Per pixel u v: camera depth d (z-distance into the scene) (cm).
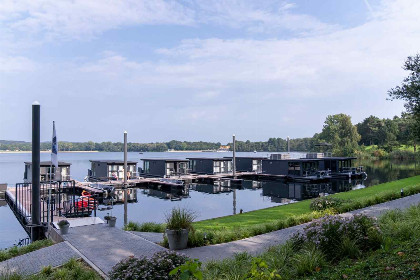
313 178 4053
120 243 1068
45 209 1880
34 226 1465
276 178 4466
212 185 4097
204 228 1327
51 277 777
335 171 4616
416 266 527
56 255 954
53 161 1580
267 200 2820
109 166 4178
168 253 649
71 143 19638
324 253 720
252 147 16588
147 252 966
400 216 1066
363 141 10231
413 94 2055
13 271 825
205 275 681
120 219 2019
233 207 2455
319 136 9869
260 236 1120
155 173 4697
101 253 958
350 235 755
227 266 738
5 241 1589
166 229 1002
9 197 2730
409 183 2592
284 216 1567
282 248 795
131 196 3180
